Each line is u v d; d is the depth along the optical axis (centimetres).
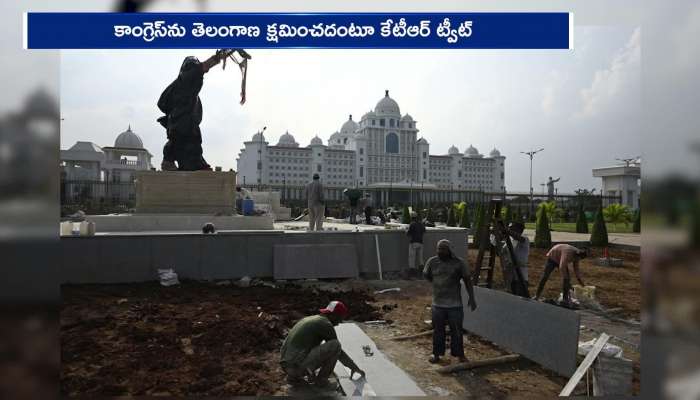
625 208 3359
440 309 564
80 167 4809
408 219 2839
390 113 12138
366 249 1148
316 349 472
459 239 1261
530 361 572
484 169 13038
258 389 470
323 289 990
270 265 1066
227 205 1280
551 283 1088
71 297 837
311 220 1217
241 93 1386
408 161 12162
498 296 642
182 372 514
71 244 945
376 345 627
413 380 504
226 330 657
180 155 1374
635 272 1273
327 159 11369
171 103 1373
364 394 452
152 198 1244
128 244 973
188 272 1008
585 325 742
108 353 567
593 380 475
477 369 546
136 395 455
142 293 884
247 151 10900
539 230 2002
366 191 9419
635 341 657
